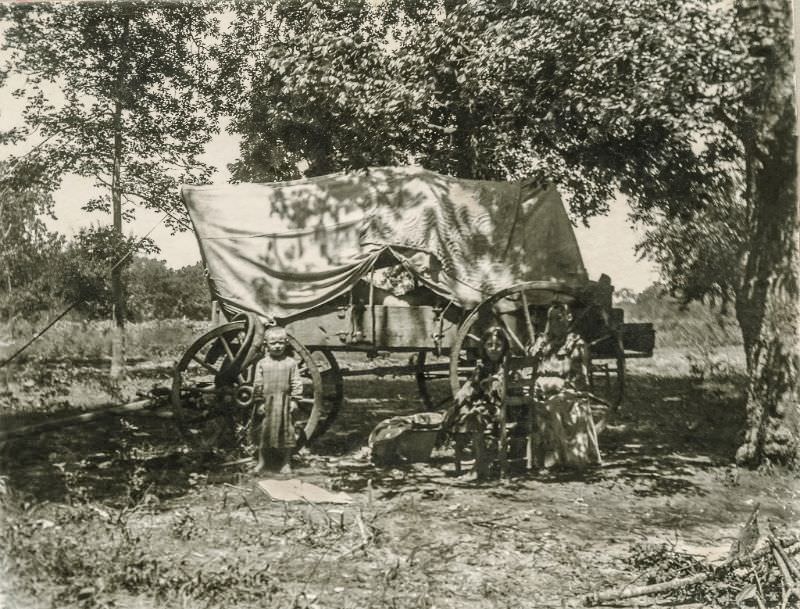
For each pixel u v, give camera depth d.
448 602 5.40
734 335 11.59
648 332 10.12
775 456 9.03
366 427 11.43
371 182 9.76
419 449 9.34
